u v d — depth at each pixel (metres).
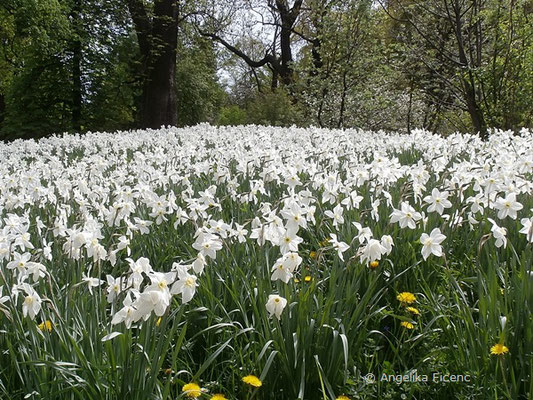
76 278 3.30
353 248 3.72
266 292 3.17
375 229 3.96
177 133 14.90
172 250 4.26
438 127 25.23
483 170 5.08
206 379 3.07
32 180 5.63
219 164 6.16
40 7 21.72
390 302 3.63
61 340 2.62
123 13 25.70
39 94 25.62
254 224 3.67
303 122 24.34
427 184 5.58
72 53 25.62
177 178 6.12
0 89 31.69
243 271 3.61
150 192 4.97
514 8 17.19
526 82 16.95
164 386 2.69
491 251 3.60
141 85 26.47
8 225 3.87
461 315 3.03
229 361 2.99
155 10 24.30
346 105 22.34
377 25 22.83
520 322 2.74
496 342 2.79
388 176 5.02
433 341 3.16
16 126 25.38
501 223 3.99
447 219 4.12
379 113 22.67
